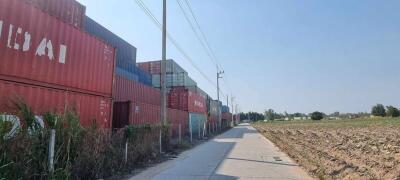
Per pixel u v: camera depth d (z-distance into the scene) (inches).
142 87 871.7
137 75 1034.1
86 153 367.6
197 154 662.5
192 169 460.8
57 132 330.6
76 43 455.5
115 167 432.1
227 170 452.1
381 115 4517.7
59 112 377.7
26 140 297.7
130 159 484.4
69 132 339.6
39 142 309.3
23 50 356.8
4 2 332.5
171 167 481.7
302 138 1139.3
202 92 2016.5
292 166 490.9
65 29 430.9
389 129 1636.3
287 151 698.8
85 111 472.7
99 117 511.8
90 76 490.3
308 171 444.8
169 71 1521.9
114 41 888.9
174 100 1245.1
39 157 305.1
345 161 522.9
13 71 342.6
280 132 1610.5
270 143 960.9
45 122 332.8
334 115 5851.4
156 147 641.0
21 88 353.1
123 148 487.5
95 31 791.7
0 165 263.9
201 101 1550.2
